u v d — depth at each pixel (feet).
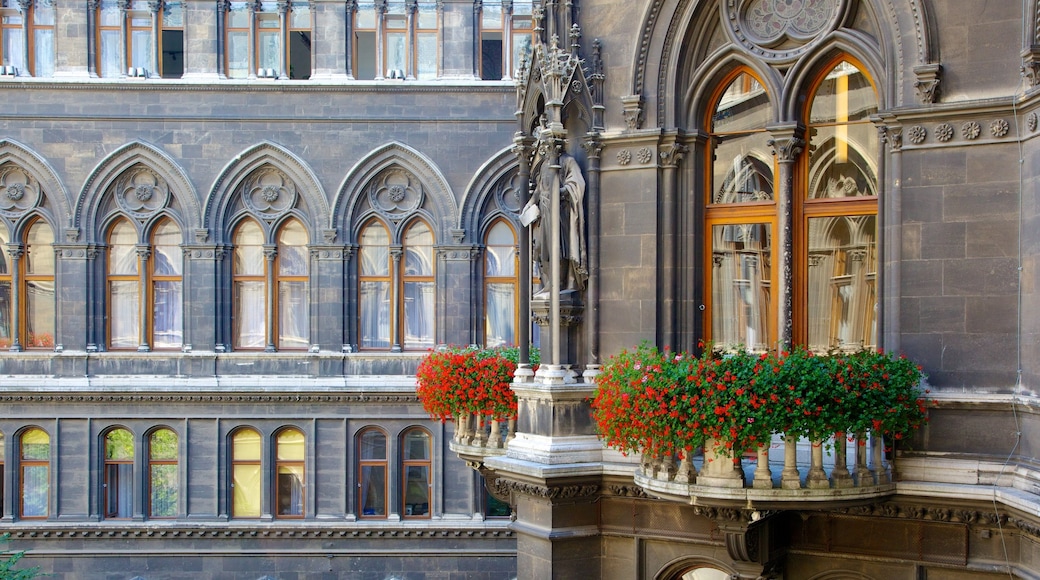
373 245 98.12
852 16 39.70
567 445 43.39
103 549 96.07
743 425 34.94
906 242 37.86
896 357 37.52
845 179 40.63
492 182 96.32
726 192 43.19
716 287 43.24
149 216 96.99
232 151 96.12
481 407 54.70
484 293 97.60
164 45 97.19
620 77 43.86
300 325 98.27
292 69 97.45
